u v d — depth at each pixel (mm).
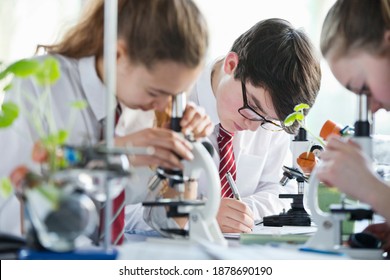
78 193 1316
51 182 1283
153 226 1891
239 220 2303
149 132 1721
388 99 1753
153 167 2066
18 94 1896
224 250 1530
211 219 1718
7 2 4105
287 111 2387
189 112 1815
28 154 1854
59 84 1962
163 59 1703
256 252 1520
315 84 2420
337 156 1613
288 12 4066
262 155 3002
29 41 4125
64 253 1340
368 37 1721
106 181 1364
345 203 1796
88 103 1979
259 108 2430
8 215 1845
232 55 2521
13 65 1349
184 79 1740
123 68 1754
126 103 1824
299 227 2416
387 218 1564
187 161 1732
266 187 3021
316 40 4027
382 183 1593
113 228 1925
